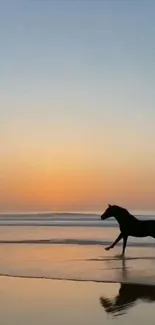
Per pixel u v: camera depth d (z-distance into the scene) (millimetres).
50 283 12164
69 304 9672
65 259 16703
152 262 15641
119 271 13828
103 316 8656
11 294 10773
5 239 25734
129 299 10117
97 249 19938
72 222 50844
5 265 15398
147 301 9922
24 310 9164
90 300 10055
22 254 18406
